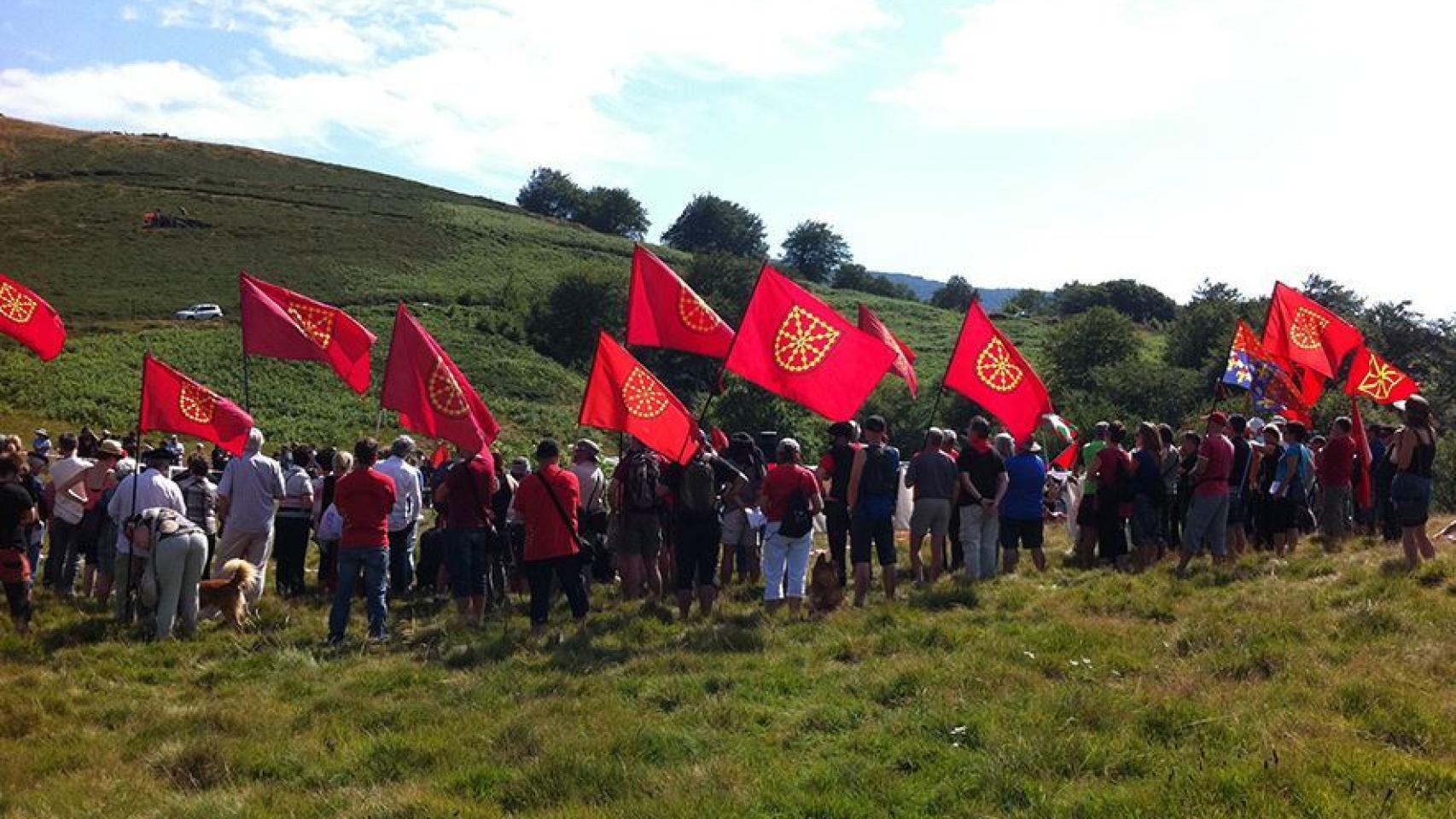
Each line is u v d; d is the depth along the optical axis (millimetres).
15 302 17312
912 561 14219
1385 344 74125
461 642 11523
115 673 10727
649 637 11281
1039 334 118875
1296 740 6863
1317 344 17203
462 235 124875
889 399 71188
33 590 14859
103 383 63094
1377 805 5836
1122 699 7785
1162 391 74188
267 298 15930
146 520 12281
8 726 8984
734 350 13078
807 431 70188
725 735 7902
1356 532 16859
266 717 8938
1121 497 14812
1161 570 13844
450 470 12836
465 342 89250
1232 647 9180
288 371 72125
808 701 8656
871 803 6426
